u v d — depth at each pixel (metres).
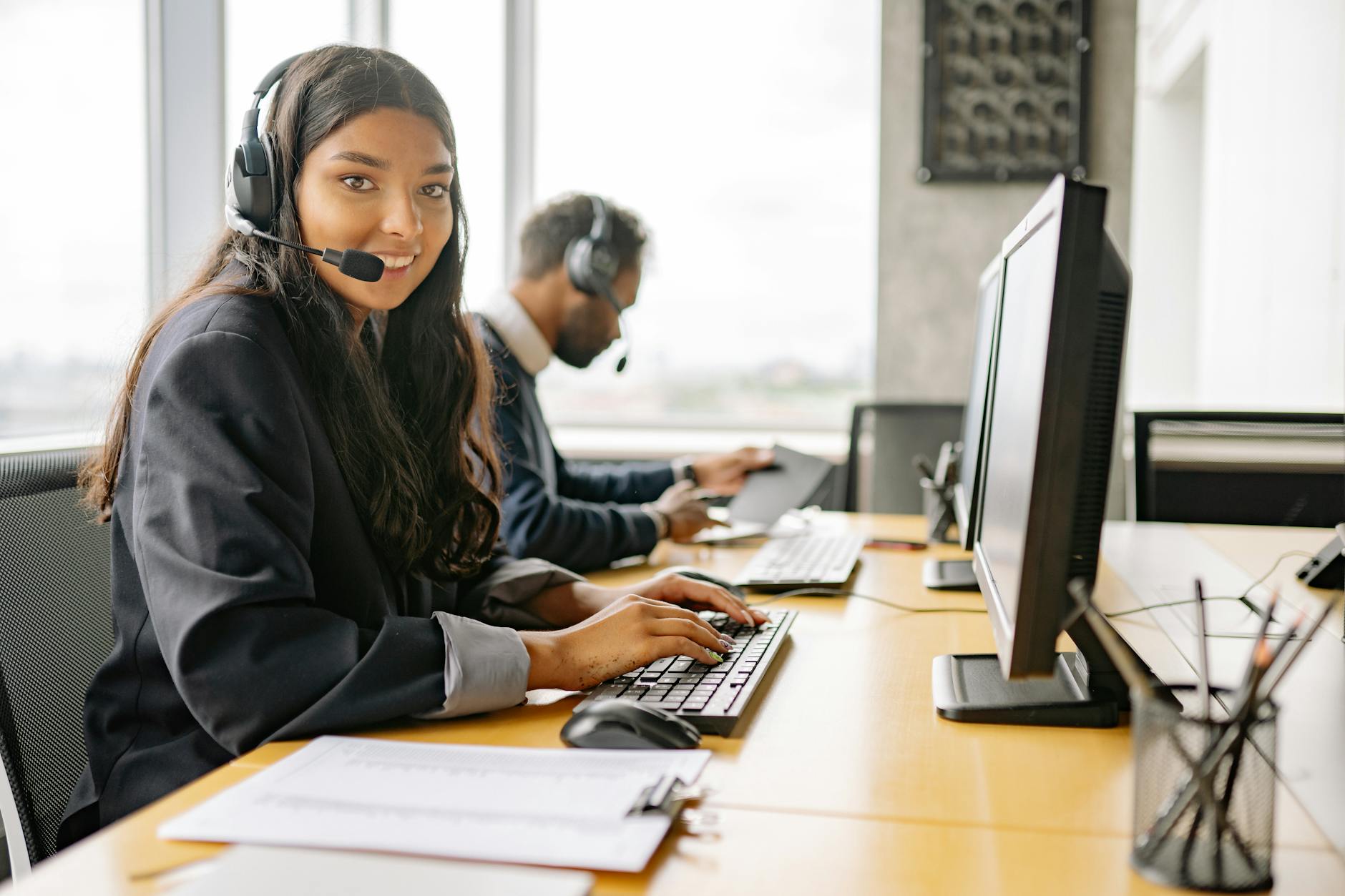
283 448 0.91
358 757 0.77
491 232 3.65
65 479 1.10
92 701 0.96
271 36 2.54
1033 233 0.85
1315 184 3.94
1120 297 0.70
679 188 3.67
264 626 0.83
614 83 3.64
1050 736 0.85
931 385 3.30
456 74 3.45
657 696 0.92
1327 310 3.81
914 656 1.10
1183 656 1.09
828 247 3.65
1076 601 0.69
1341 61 3.76
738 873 0.60
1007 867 0.61
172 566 0.84
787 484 2.04
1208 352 5.29
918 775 0.76
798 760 0.79
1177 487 2.32
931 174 3.24
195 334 0.92
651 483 2.06
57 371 2.09
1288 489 2.28
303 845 0.62
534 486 1.65
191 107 2.32
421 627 0.90
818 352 3.70
